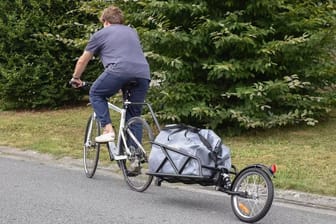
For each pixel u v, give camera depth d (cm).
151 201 922
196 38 1358
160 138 902
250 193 803
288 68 1451
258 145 1316
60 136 1520
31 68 1883
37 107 1975
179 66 1324
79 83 1045
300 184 989
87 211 845
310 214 876
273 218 845
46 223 780
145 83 1017
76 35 1891
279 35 1456
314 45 1410
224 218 827
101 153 1280
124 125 1009
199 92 1410
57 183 1043
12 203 885
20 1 1852
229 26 1353
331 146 1283
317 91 1523
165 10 1369
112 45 1001
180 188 1033
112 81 995
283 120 1387
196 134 874
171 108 1397
